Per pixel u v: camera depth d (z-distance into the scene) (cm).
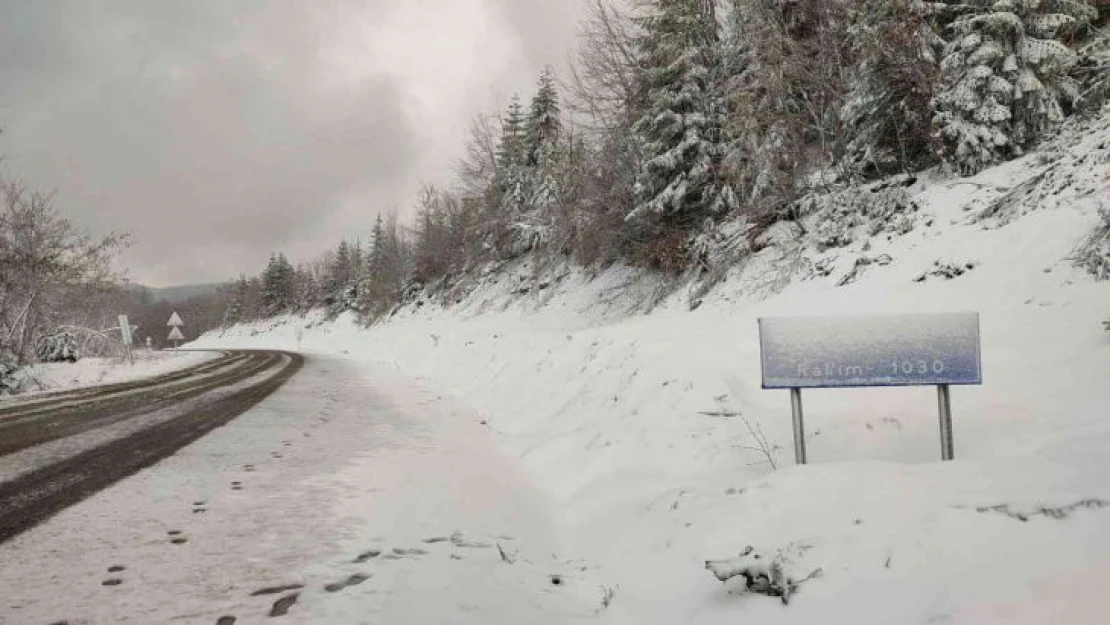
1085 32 1670
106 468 642
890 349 441
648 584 393
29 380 1769
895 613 277
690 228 2177
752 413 633
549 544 484
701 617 337
